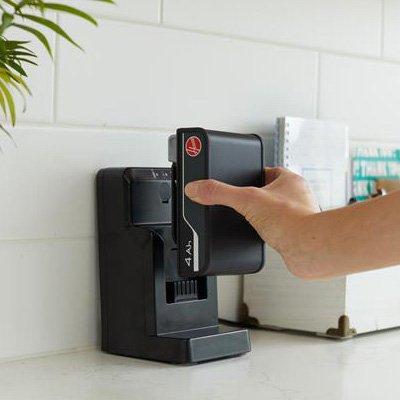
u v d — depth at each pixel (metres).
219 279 1.46
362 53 1.70
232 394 1.02
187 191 0.80
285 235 0.71
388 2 1.74
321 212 0.70
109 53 1.29
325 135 1.59
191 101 1.41
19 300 1.20
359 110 1.71
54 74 1.23
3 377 1.10
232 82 1.47
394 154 1.78
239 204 0.76
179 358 1.16
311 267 0.71
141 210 1.22
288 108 1.57
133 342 1.21
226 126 1.46
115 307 1.23
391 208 0.65
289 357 1.23
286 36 1.56
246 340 1.24
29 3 0.83
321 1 1.61
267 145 1.53
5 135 1.18
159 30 1.36
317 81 1.62
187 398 1.00
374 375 1.13
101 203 1.25
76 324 1.26
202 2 1.41
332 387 1.06
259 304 1.45
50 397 0.99
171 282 1.21
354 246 0.67
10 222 1.19
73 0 1.24
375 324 1.40
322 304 1.37
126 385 1.05
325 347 1.31
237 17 1.47
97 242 1.28
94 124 1.28
